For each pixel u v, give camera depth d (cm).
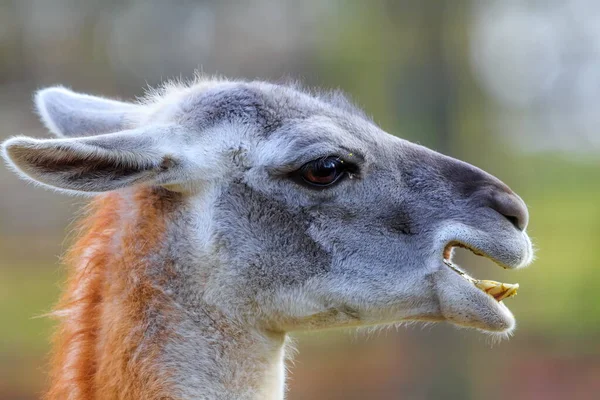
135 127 1119
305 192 1045
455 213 1057
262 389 1044
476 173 1096
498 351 3328
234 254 1025
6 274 3772
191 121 1052
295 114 1079
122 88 4491
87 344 1002
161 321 994
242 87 1091
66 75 4497
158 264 1004
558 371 3303
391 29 2853
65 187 951
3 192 4103
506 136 4672
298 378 3070
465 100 2845
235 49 4353
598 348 3472
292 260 1039
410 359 2705
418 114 2716
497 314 1032
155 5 4534
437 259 1044
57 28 4519
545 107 6384
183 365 995
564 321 3681
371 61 3319
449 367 2647
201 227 1022
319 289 1042
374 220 1056
